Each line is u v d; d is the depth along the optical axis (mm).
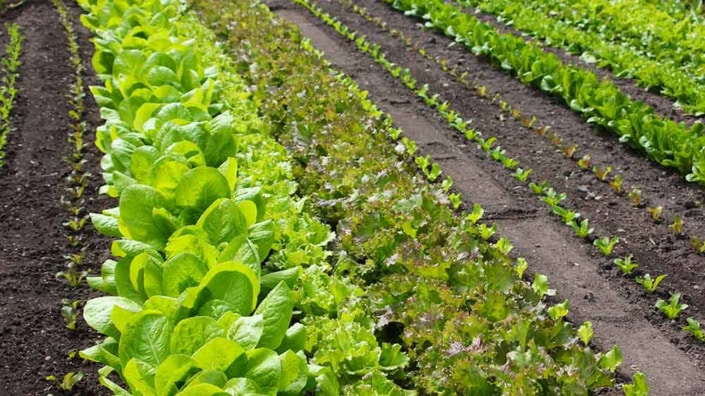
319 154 4977
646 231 4898
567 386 3680
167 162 4094
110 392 4027
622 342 4305
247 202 4047
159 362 3557
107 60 5617
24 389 4023
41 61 7074
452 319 3912
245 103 5426
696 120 6027
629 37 7926
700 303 4488
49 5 9164
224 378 3457
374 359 3832
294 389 3564
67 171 5230
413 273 4148
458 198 4988
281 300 3664
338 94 5480
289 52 6496
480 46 7578
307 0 9938
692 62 7137
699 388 4133
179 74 5121
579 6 8664
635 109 5688
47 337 4219
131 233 4020
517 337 3812
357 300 4066
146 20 6180
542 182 5266
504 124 6012
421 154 5492
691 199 5129
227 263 3676
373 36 8312
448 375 3773
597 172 5285
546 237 4848
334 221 4656
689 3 8969
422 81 6926
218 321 3598
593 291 4539
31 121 5750
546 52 7711
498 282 4070
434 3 8773
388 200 4484
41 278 4500
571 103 6168
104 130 4801
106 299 3773
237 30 7090
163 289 3768
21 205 4949
